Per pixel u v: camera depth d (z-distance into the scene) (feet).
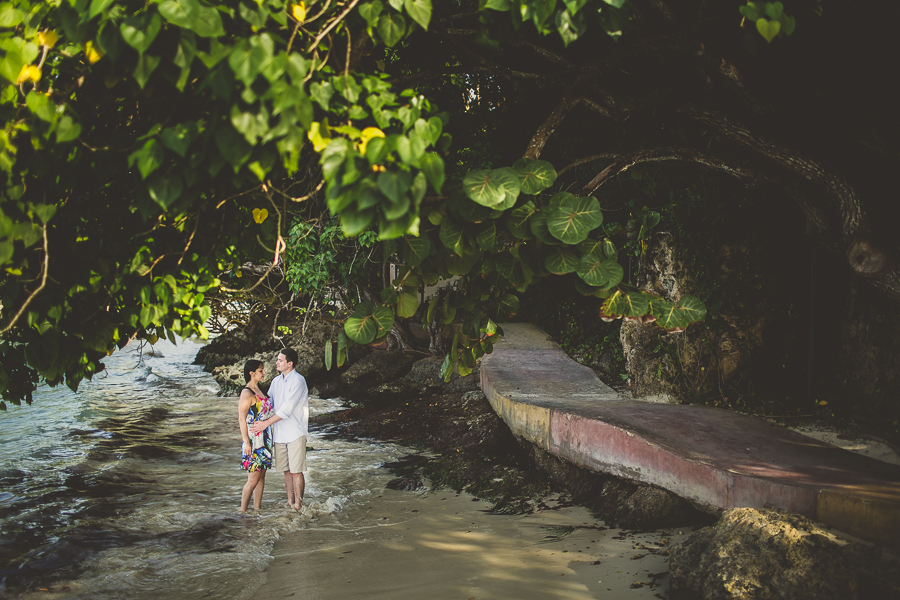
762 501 15.81
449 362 14.38
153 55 8.04
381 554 18.45
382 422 36.24
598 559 17.02
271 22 9.45
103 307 11.52
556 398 28.07
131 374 54.44
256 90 7.72
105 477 26.00
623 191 33.22
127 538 19.77
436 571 17.03
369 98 9.24
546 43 22.61
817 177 17.99
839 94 19.81
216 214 12.37
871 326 22.43
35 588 16.19
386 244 11.08
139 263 11.21
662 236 27.91
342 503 23.40
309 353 47.96
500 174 9.86
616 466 20.94
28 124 9.23
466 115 37.29
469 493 24.36
